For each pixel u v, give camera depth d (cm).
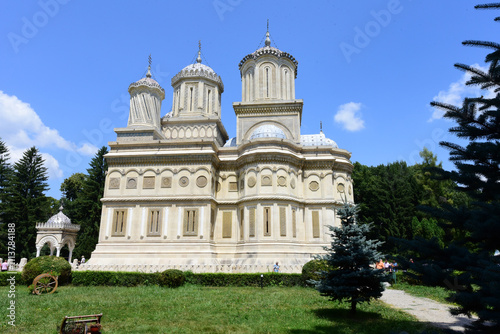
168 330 1191
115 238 3428
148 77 4278
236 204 3625
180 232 3388
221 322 1308
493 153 764
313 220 3606
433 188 4972
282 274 2484
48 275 2088
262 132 3694
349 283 1409
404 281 2553
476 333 744
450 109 831
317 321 1328
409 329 1205
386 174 5528
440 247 802
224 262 3375
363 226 1459
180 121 4119
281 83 4225
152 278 2466
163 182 3556
